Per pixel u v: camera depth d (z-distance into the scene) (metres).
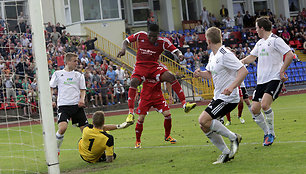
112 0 38.28
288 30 44.03
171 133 13.77
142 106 11.08
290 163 7.21
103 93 28.80
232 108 7.82
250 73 35.94
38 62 7.73
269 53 9.42
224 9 44.62
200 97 31.77
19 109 22.89
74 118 10.27
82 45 33.34
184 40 37.91
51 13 38.88
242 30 43.31
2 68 21.47
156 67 10.82
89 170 8.42
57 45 30.30
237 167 7.29
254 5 48.78
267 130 9.48
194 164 7.95
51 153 7.69
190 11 46.53
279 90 9.41
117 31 38.28
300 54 42.41
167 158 8.95
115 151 10.80
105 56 36.31
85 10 37.28
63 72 10.12
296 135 10.58
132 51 37.47
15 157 10.97
